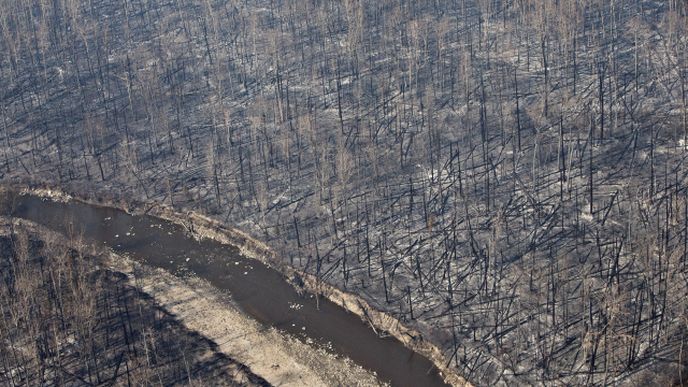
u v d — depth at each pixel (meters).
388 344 81.75
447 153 104.25
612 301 75.00
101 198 108.56
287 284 91.31
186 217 103.44
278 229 98.12
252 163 109.31
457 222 93.81
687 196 90.19
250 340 83.88
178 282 93.06
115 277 93.81
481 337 80.06
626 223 89.00
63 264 88.00
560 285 82.75
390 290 87.00
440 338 80.62
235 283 92.38
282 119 114.00
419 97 114.44
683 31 116.88
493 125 107.12
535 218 92.31
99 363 80.69
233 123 117.19
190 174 109.94
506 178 98.69
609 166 97.38
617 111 105.25
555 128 104.50
